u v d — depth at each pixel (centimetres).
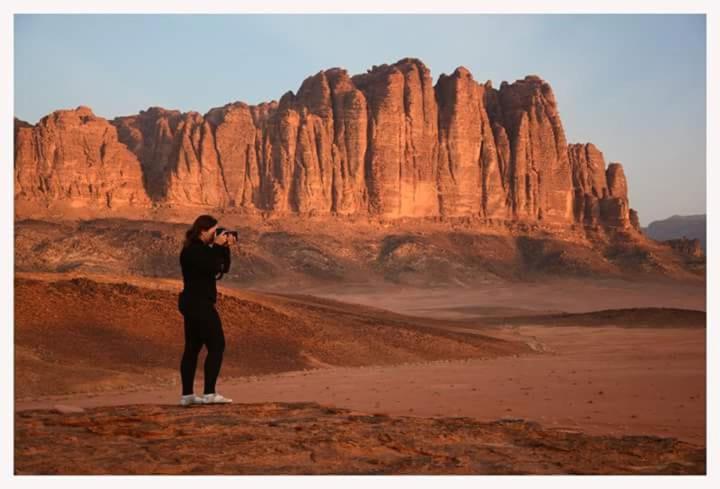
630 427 1326
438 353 4466
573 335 7138
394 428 958
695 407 1673
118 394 2278
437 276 19850
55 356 2930
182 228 19325
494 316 11488
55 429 909
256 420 980
